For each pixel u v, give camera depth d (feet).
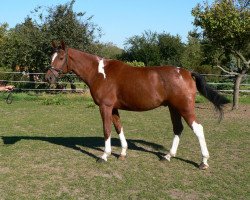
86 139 31.24
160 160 24.13
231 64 71.41
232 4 50.19
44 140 30.53
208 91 21.93
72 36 76.64
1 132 34.14
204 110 52.85
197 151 26.91
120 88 22.86
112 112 24.35
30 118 42.78
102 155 24.12
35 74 72.02
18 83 75.31
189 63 118.42
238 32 50.11
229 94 74.08
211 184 19.85
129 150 27.14
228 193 18.58
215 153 26.61
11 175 20.95
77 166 22.81
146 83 22.16
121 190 18.72
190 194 18.42
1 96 63.52
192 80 21.98
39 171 21.75
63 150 26.99
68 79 73.61
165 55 142.92
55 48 24.04
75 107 53.93
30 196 17.79
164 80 21.86
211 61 57.47
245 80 83.46
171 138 31.94
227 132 35.12
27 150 26.84
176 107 21.89
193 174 21.53
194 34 57.62
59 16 77.15
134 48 142.92
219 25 50.08
